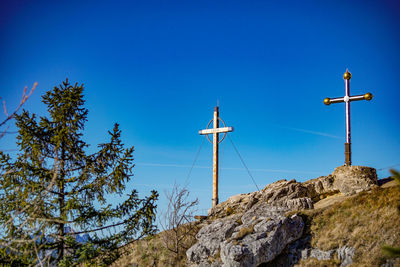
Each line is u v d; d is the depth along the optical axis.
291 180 28.67
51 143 16.70
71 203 15.61
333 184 27.11
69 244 15.37
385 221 18.92
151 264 24.30
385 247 7.08
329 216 21.91
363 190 23.59
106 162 17.31
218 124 30.75
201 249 22.67
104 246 16.88
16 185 14.80
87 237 16.67
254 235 21.22
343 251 18.66
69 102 17.22
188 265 23.06
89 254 15.95
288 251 20.84
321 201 25.95
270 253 20.27
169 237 25.80
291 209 24.69
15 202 14.62
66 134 16.72
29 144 16.03
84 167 17.02
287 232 21.28
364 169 26.42
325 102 29.02
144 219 17.70
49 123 16.94
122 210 17.28
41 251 13.60
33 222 11.80
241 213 27.33
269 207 25.78
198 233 25.59
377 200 20.91
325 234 20.58
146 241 26.98
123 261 25.70
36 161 15.58
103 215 16.78
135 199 17.56
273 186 28.73
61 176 16.22
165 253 24.84
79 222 16.03
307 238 21.17
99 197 17.00
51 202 15.13
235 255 19.86
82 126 17.78
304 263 19.42
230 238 21.95
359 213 20.64
